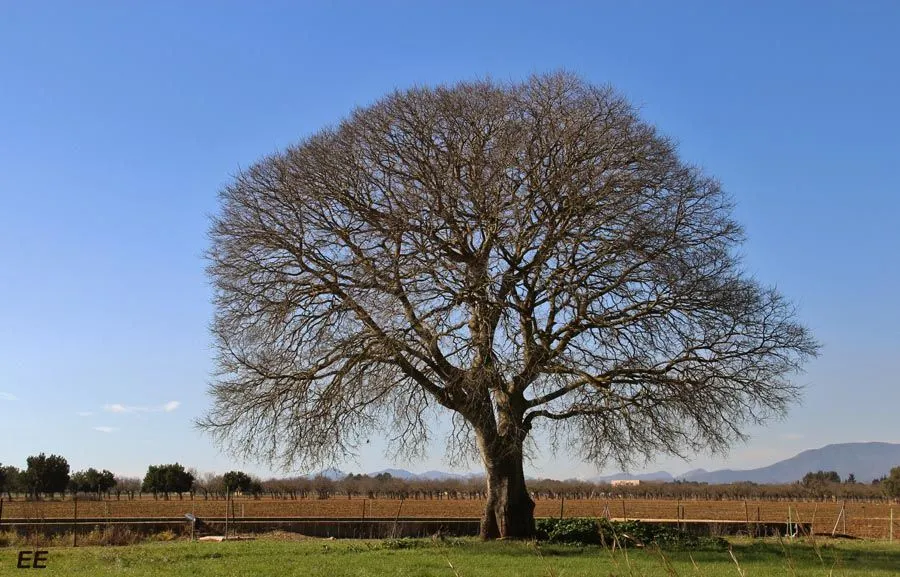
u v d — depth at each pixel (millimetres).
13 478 69938
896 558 22547
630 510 52250
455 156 24797
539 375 24391
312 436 24547
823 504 67188
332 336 24406
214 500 63344
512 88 25953
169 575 18672
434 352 24188
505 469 26344
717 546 24594
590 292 24391
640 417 24078
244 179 26547
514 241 23922
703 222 25188
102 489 75250
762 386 24734
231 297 26109
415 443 25406
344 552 23469
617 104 25484
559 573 18062
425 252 23719
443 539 26406
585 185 23969
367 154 25500
